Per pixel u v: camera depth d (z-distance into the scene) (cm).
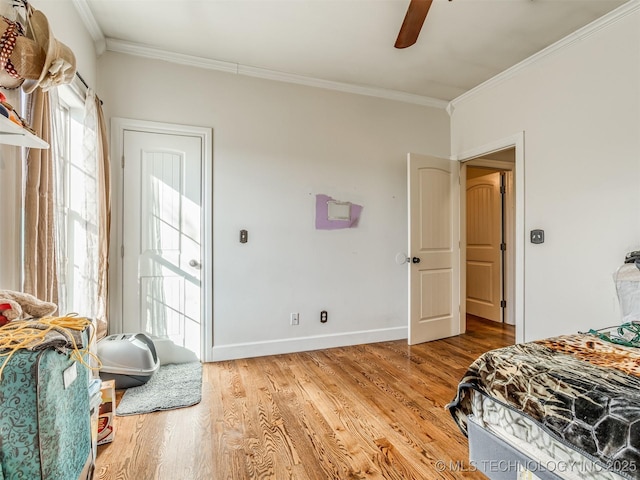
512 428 117
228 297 286
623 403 92
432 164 346
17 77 128
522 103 283
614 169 217
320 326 317
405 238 352
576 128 240
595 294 227
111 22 230
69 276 221
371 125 337
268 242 298
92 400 153
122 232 260
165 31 240
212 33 242
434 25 230
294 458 156
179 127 271
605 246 222
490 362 131
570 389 104
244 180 290
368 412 198
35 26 131
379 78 312
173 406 203
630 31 208
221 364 275
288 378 247
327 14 220
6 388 85
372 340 337
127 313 262
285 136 304
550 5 209
